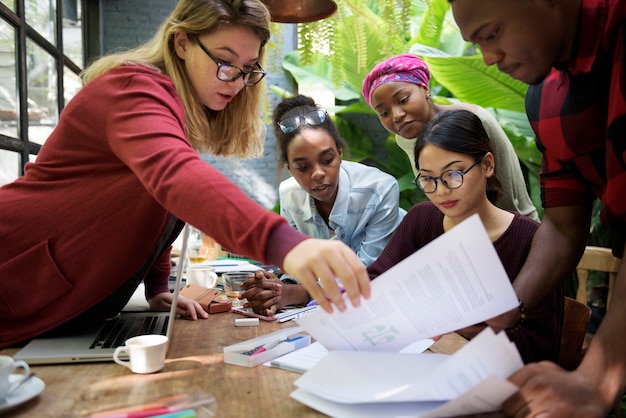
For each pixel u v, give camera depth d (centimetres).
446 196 129
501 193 146
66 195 99
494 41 83
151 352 84
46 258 98
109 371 85
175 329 116
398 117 197
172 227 121
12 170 267
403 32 184
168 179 79
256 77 123
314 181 180
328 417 68
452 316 73
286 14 176
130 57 114
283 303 144
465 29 84
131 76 96
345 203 191
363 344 79
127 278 104
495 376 59
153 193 82
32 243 98
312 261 69
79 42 488
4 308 98
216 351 98
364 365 75
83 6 518
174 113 95
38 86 321
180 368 87
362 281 69
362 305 72
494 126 189
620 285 72
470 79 375
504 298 70
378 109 203
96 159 98
